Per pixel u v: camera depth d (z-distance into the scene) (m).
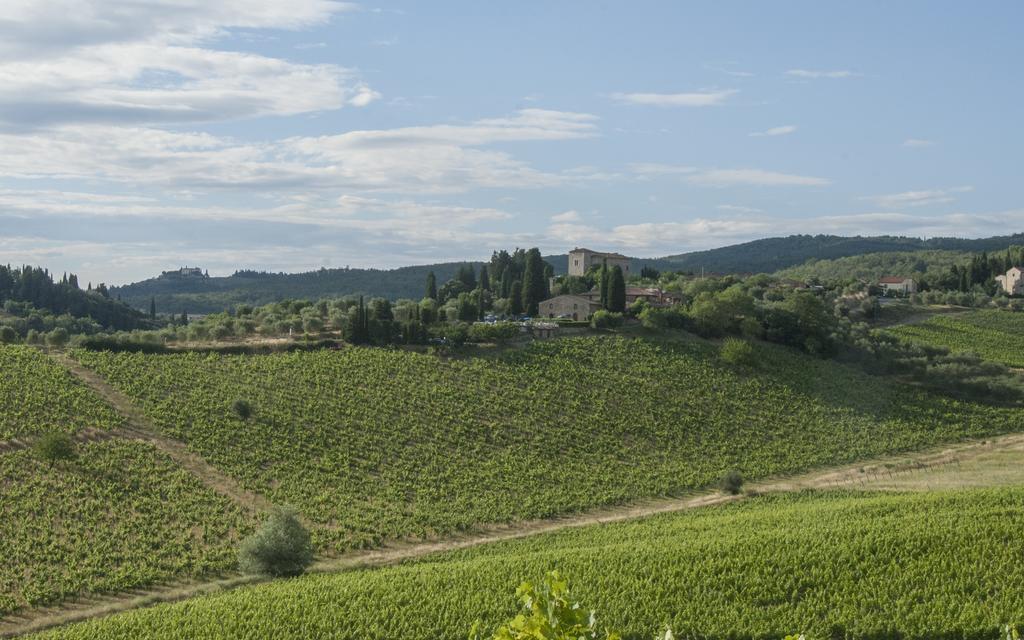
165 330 104.25
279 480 67.31
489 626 40.19
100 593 48.66
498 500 67.00
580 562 46.75
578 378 92.69
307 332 102.75
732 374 97.06
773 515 56.91
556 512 65.75
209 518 59.06
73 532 54.44
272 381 85.12
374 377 88.12
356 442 74.94
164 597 48.19
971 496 55.84
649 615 40.19
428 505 65.38
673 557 46.19
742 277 192.00
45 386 76.31
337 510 62.69
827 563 43.69
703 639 38.94
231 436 72.94
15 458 62.66
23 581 48.47
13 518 55.06
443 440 77.25
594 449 78.75
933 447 82.81
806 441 83.44
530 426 81.69
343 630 40.53
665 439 82.06
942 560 43.03
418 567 49.66
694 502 68.50
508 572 46.00
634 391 90.88
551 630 10.80
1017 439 84.00
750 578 42.81
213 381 83.69
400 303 144.62
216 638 39.59
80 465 63.47
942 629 37.56
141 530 56.03
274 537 51.47
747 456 79.56
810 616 39.69
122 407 75.62
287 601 43.31
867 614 39.34
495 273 163.38
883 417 89.31
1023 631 36.81
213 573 52.19
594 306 121.06
